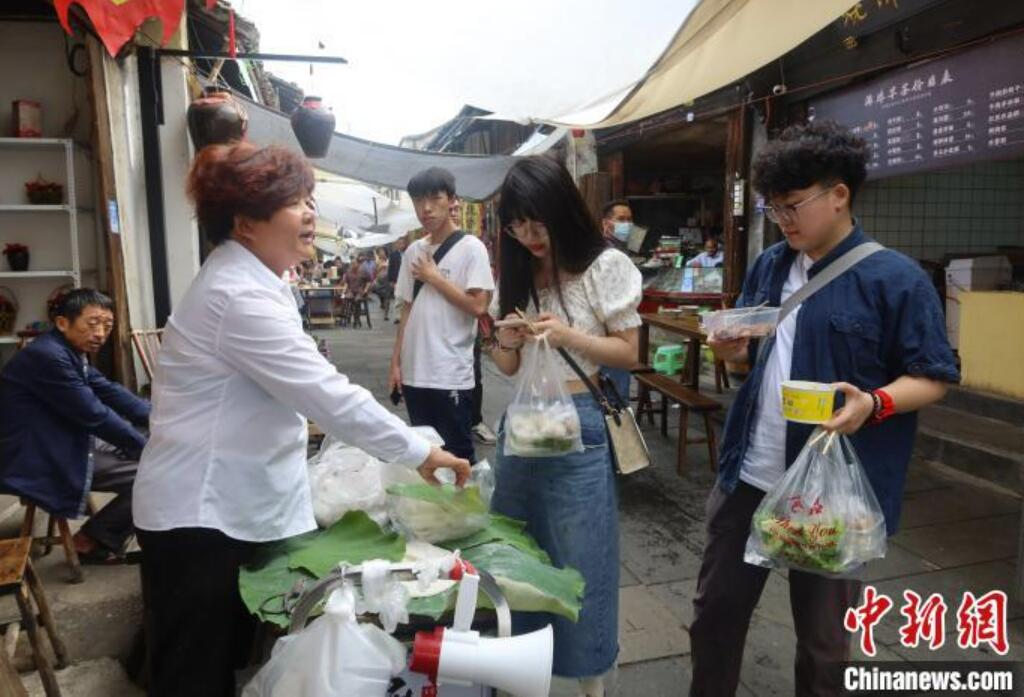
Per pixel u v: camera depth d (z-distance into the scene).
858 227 1.89
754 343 2.14
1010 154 4.20
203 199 1.65
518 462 2.22
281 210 1.64
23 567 2.39
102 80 4.37
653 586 3.42
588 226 2.12
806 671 1.97
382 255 21.22
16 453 3.22
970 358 5.69
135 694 2.57
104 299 3.35
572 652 2.17
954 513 4.19
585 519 2.14
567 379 2.16
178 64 5.32
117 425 3.28
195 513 1.63
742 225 6.95
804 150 1.74
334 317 15.73
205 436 1.64
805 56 5.89
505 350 2.30
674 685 2.66
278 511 1.74
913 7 4.75
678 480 4.91
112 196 4.45
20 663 2.75
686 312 6.45
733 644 2.15
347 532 1.82
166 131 5.36
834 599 1.90
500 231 2.25
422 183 3.59
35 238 4.65
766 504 1.83
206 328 1.62
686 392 5.28
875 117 5.19
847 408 1.70
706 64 4.59
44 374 3.14
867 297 1.80
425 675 1.45
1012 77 4.15
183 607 1.67
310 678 1.30
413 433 1.73
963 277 6.17
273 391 1.62
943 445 4.96
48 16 4.55
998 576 3.44
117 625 3.03
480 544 1.78
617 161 9.40
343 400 1.61
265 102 10.20
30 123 4.52
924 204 6.67
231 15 4.93
